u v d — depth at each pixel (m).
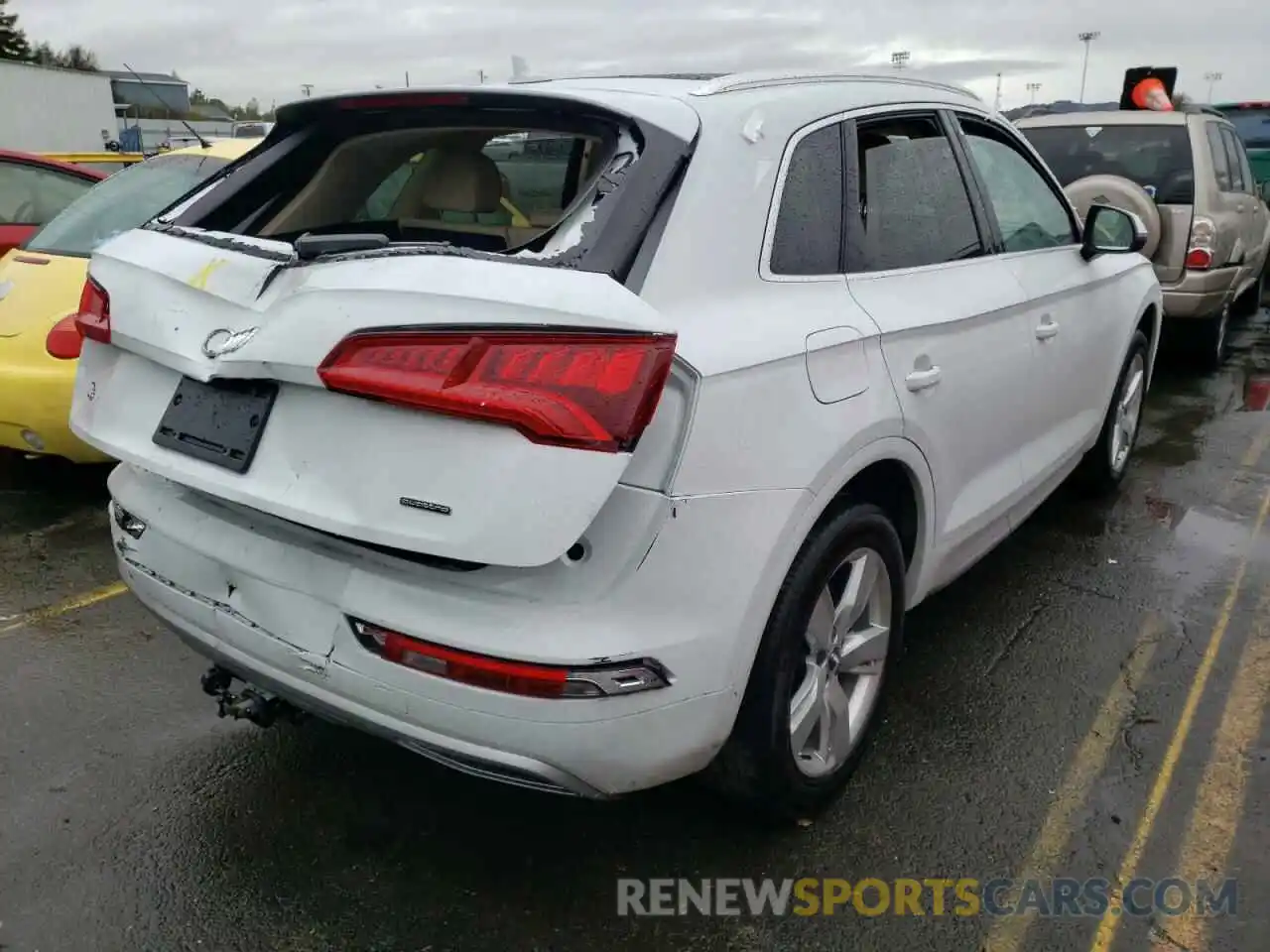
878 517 2.76
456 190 3.17
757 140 2.54
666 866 2.70
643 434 2.11
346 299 2.06
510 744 2.12
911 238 3.10
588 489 1.95
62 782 3.00
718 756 2.56
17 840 2.77
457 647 2.08
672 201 2.30
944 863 2.71
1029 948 2.45
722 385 2.21
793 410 2.38
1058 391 4.00
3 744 3.19
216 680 2.83
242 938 2.46
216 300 2.27
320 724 3.31
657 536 2.12
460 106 2.68
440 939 2.46
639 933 2.48
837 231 2.76
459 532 1.96
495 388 1.93
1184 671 3.63
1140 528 4.90
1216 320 7.81
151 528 2.61
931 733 3.25
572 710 2.09
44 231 5.69
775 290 2.50
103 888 2.61
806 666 2.67
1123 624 3.97
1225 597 4.20
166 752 3.16
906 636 3.86
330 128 3.10
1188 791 2.99
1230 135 8.55
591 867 2.69
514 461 1.93
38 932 2.46
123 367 2.60
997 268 3.50
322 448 2.12
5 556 4.57
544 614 2.09
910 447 2.84
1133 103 8.32
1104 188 6.94
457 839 2.79
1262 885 2.64
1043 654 3.74
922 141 3.26
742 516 2.25
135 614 4.06
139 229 2.82
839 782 2.86
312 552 2.29
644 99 2.50
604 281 2.06
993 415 3.39
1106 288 4.48
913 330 2.85
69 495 5.33
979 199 3.51
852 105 2.94
